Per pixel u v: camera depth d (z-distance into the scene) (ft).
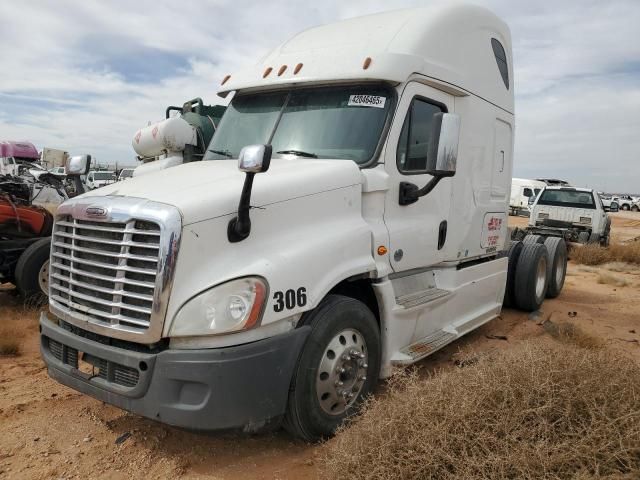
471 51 19.34
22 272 24.14
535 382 10.37
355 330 13.44
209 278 11.05
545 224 61.26
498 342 22.04
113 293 11.38
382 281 14.70
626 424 9.85
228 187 12.02
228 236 11.50
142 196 11.75
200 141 24.90
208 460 12.24
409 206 16.11
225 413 10.85
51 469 11.75
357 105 15.64
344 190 13.87
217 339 10.93
